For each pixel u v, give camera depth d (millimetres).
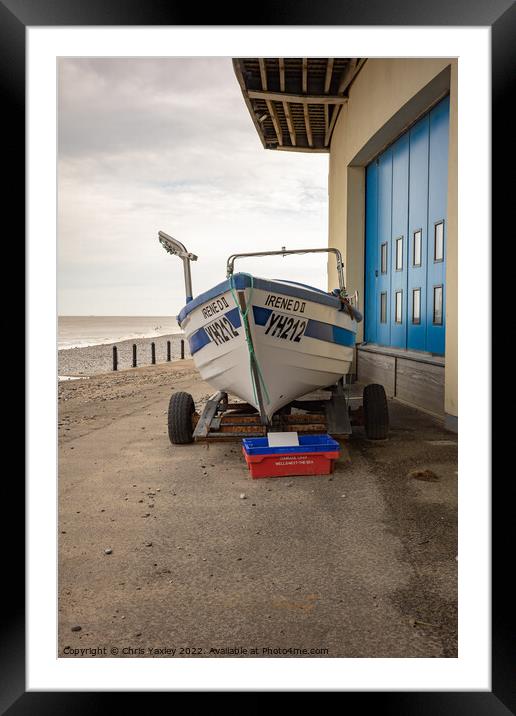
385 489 4027
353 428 6324
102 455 5348
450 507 3619
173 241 5492
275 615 2350
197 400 9328
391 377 8844
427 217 7547
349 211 10812
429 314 7523
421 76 6613
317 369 5293
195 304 4945
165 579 2697
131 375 15609
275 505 3734
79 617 2369
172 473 4633
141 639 2199
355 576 2678
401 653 2068
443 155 6973
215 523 3430
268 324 4629
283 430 5328
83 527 3406
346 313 5434
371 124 8742
